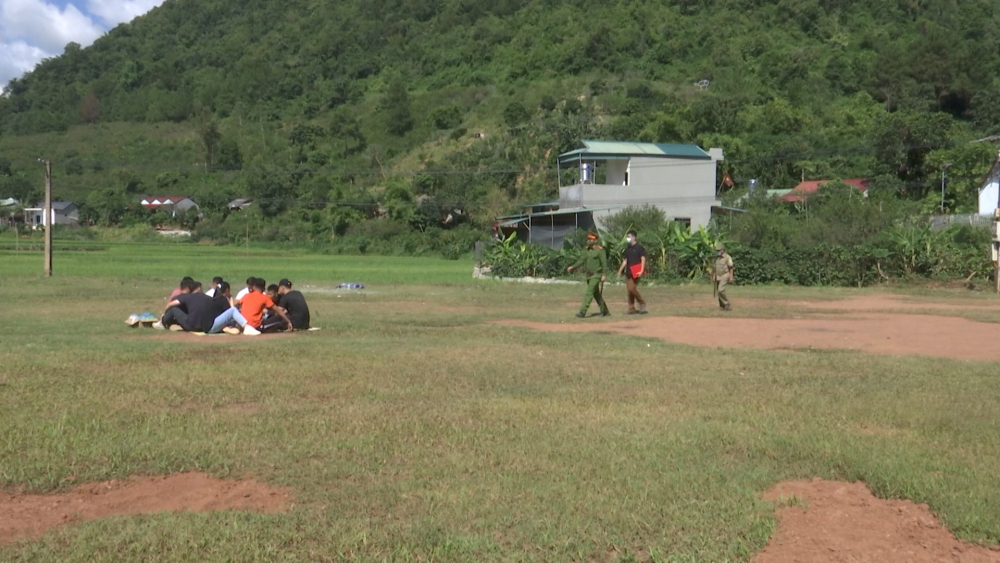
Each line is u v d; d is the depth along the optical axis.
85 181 88.06
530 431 6.26
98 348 10.71
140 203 81.06
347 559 3.98
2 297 21.31
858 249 29.09
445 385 8.23
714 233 31.39
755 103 73.44
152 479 5.20
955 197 46.75
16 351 10.36
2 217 77.62
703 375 8.97
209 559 3.97
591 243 16.42
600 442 5.96
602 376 8.84
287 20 135.38
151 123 111.56
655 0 101.25
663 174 42.91
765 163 57.97
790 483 5.16
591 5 104.50
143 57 136.00
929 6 97.44
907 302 22.06
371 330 13.76
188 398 7.47
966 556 4.14
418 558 4.00
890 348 11.79
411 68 109.06
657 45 90.00
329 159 84.62
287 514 4.53
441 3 124.75
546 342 12.02
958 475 5.14
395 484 5.02
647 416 6.82
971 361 10.22
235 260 45.09
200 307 13.16
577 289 26.84
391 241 60.81
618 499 4.76
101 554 4.00
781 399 7.56
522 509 4.59
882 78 79.25
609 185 42.03
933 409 7.10
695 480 5.10
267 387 8.01
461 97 93.50
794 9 94.19
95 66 134.75
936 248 29.27
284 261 45.56
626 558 4.05
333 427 6.37
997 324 15.55
